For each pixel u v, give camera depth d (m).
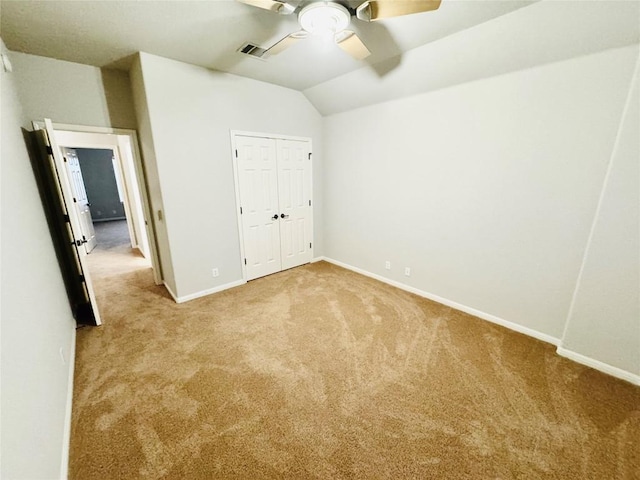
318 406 1.71
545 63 2.04
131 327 2.58
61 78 2.59
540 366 2.04
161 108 2.63
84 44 2.26
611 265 1.89
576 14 1.71
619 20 1.64
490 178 2.48
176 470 1.34
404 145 3.10
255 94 3.26
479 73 2.35
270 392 1.81
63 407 1.55
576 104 1.96
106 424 1.57
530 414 1.64
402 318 2.73
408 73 2.68
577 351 2.09
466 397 1.77
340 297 3.20
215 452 1.42
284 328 2.56
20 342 1.11
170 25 2.01
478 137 2.49
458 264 2.84
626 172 1.77
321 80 3.23
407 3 1.46
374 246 3.70
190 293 3.15
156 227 3.37
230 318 2.74
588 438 1.50
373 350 2.24
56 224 2.70
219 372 1.99
